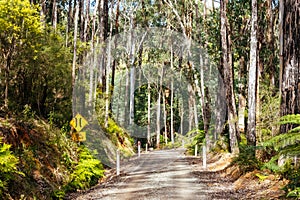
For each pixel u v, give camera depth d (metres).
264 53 21.92
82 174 11.55
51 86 14.32
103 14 21.94
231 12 22.36
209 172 14.52
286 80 8.95
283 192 8.24
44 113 14.28
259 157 12.62
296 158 8.76
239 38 22.66
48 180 9.64
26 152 9.57
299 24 8.73
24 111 11.76
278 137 7.05
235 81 24.70
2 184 7.09
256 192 9.40
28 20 11.31
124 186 11.37
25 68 12.75
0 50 11.45
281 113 9.12
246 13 22.25
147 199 9.27
